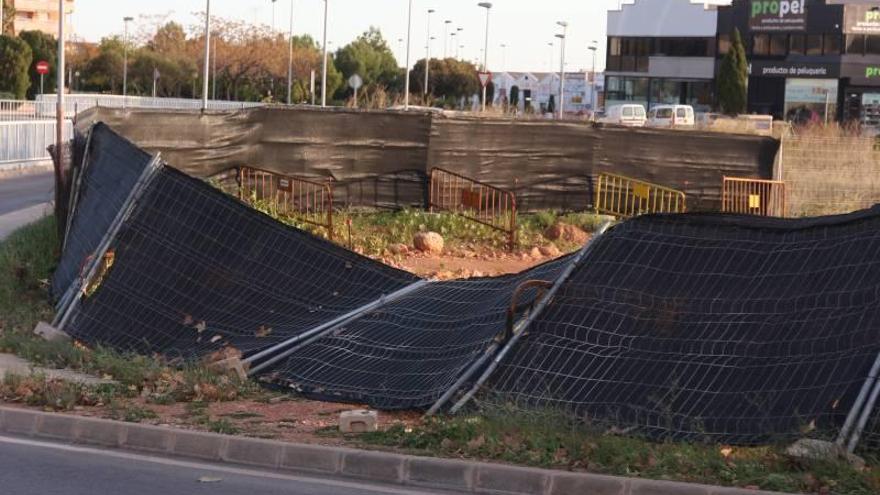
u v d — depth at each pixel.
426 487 7.71
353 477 7.94
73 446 8.64
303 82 74.62
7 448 8.49
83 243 14.03
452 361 10.24
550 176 22.64
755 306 9.41
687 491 7.20
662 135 23.80
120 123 18.56
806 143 27.61
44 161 35.84
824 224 9.49
